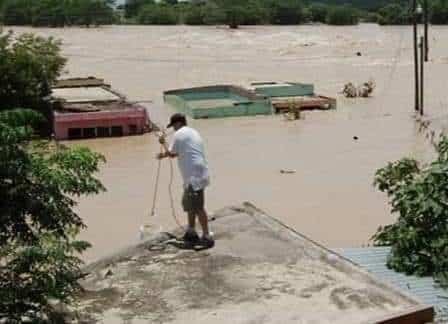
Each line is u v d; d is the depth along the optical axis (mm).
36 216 6504
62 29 92875
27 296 6422
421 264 8898
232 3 101875
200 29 93812
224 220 9930
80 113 30531
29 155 6594
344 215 18547
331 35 83750
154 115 35656
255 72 51969
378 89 43062
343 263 8258
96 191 6973
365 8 120375
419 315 7023
